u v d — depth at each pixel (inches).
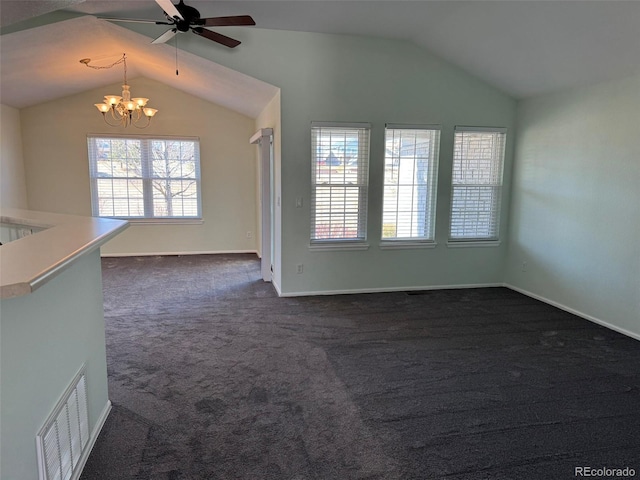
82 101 249.0
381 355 125.2
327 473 74.7
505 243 204.5
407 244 192.5
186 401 98.0
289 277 183.2
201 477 73.1
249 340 135.0
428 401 99.9
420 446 82.8
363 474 74.5
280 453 80.0
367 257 190.1
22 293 43.2
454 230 199.2
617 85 145.9
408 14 146.9
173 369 114.2
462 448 82.4
